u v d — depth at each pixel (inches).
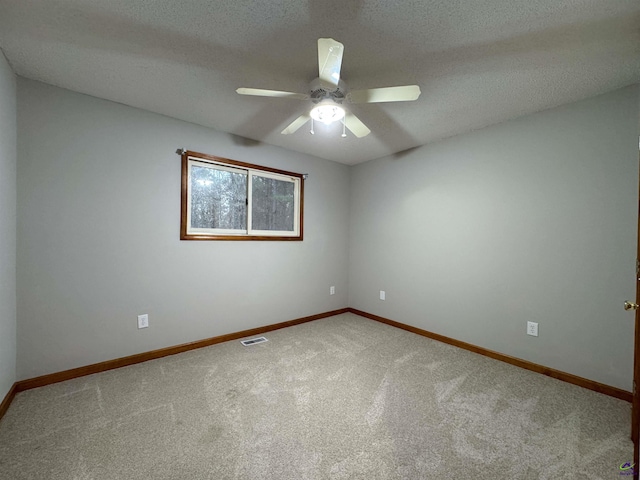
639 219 56.7
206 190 111.0
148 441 57.4
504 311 98.9
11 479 48.3
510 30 56.3
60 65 70.0
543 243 90.0
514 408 70.2
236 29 57.1
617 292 76.7
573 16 52.4
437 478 49.3
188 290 105.2
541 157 90.4
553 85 75.6
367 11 51.8
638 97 73.6
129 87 80.3
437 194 119.8
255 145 121.6
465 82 74.7
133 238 93.2
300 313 141.0
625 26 54.4
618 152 76.6
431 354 103.7
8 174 69.3
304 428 62.0
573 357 83.9
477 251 106.3
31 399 71.6
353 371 89.4
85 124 84.2
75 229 83.2
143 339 95.7
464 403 72.1
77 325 83.9
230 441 57.7
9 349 70.6
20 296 75.4
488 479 49.2
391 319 138.9
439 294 118.8
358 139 119.1
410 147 129.4
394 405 71.0
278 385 80.4
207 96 85.0
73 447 55.6
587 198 81.6
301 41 60.6
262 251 126.0
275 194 132.3
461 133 110.6
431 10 51.4
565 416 67.0
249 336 121.5
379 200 145.9
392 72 70.6
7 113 68.4
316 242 146.9
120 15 53.5
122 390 76.7
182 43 61.6
